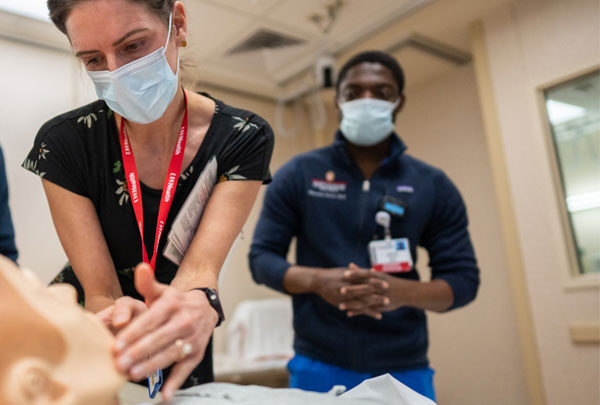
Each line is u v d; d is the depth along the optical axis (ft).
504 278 11.02
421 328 5.01
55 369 1.61
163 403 2.31
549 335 8.96
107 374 1.74
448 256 5.23
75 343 1.68
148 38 2.85
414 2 9.84
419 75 12.65
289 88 13.38
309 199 5.25
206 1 9.40
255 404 2.23
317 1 9.66
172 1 3.03
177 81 3.17
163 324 2.16
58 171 3.15
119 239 3.38
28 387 1.51
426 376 4.90
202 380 3.69
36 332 1.59
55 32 10.35
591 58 8.80
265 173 3.44
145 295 2.27
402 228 5.12
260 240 5.38
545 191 9.20
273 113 14.01
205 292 2.65
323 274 4.74
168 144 3.37
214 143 3.33
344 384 4.70
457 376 11.51
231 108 3.55
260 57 11.81
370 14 10.20
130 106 2.99
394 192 5.24
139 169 3.36
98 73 2.93
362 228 5.15
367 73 5.77
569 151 9.13
